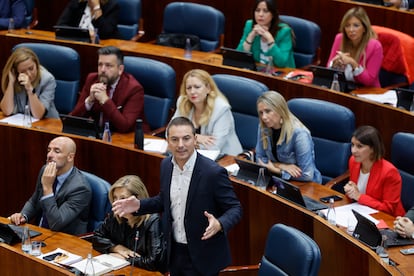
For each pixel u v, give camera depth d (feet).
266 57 58.49
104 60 50.29
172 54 58.39
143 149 46.55
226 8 67.26
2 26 64.13
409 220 36.68
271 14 58.23
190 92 47.06
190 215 34.45
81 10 62.80
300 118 46.91
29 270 35.55
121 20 65.87
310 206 40.01
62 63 56.03
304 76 55.36
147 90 53.42
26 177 48.55
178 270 35.24
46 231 40.06
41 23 71.26
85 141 46.39
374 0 64.59
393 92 53.31
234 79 50.42
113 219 37.83
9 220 41.73
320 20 65.21
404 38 57.11
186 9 62.69
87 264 35.96
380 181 40.83
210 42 62.34
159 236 36.76
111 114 49.44
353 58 54.70
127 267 36.63
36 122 51.83
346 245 35.88
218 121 47.26
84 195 41.27
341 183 45.21
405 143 42.29
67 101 56.29
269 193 40.11
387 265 33.35
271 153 44.19
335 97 51.06
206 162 34.50
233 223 33.83
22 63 51.57
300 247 31.94
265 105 43.06
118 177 45.93
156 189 44.93
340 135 46.14
